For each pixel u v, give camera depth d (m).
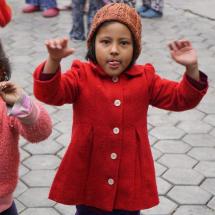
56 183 2.72
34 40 6.91
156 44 6.69
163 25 7.38
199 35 7.03
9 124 2.36
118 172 2.61
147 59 6.23
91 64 2.58
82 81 2.55
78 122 2.60
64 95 2.47
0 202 2.49
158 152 4.32
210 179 3.96
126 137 2.56
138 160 2.63
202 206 3.65
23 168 4.09
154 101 2.62
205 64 6.10
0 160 2.38
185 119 4.87
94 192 2.67
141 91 2.56
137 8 7.86
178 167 4.11
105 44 2.46
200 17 7.71
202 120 4.86
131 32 2.45
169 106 2.57
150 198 2.69
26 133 2.31
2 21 3.48
